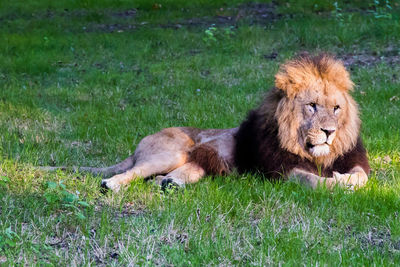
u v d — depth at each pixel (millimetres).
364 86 19031
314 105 10133
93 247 8102
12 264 7340
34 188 10445
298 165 10430
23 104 17344
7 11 32781
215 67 22297
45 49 25078
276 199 9633
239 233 8453
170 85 20188
